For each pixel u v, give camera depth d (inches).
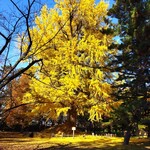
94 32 1269.7
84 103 1165.7
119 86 869.8
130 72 866.1
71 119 1352.1
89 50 1141.7
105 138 1149.1
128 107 851.4
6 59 240.8
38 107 1181.1
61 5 1203.9
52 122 1802.4
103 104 1114.1
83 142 1021.8
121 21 920.3
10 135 1334.9
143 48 808.3
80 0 1201.4
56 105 1179.9
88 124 1772.9
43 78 1102.4
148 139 1093.1
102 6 1255.5
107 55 1126.4
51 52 1135.6
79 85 1142.3
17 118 1387.8
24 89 1097.4
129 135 947.3
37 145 941.2
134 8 871.7
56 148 879.1
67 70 1176.2
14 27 235.3
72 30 1259.2
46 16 1124.5
